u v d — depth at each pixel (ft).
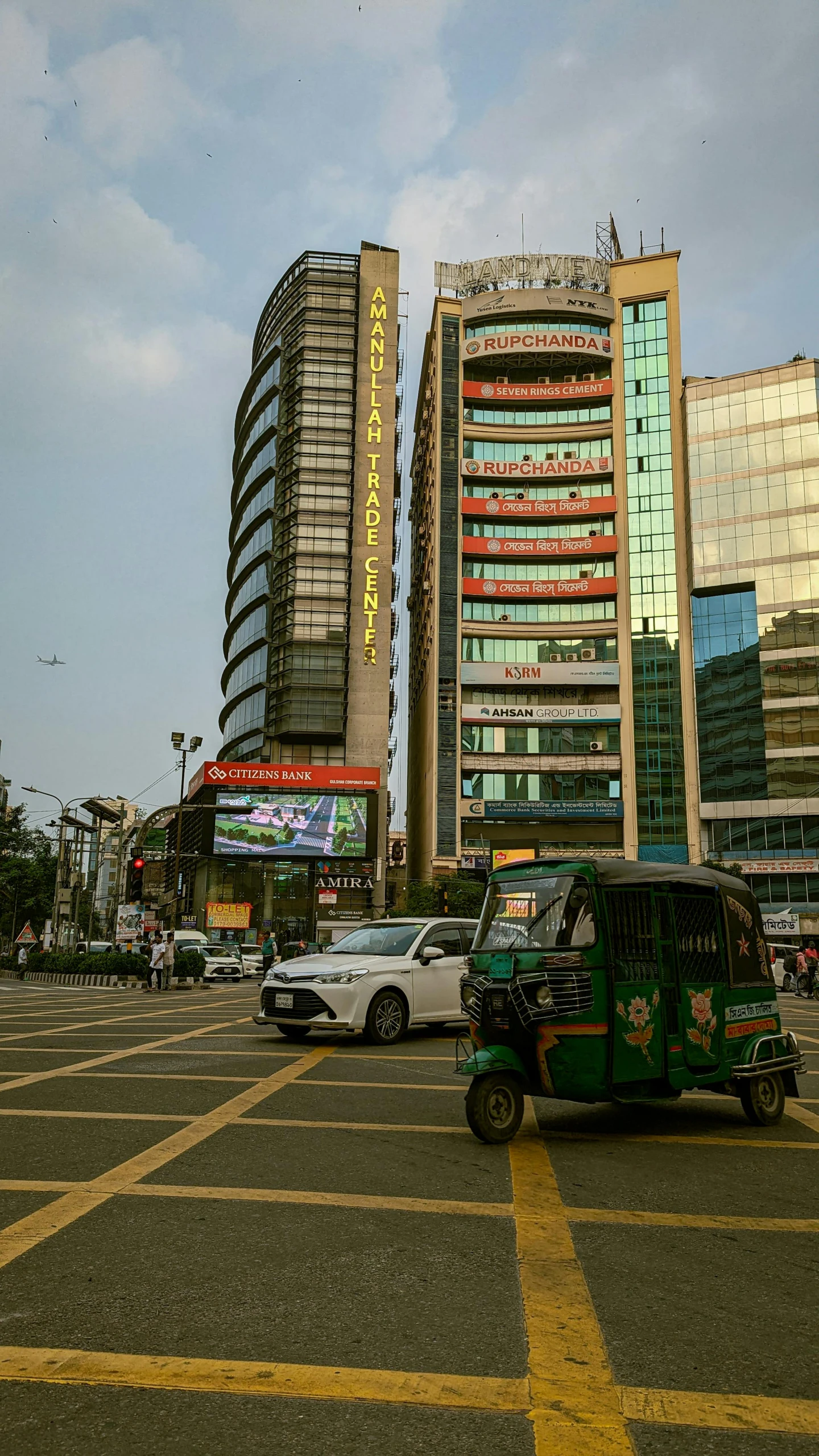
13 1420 9.36
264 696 236.43
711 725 209.05
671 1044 24.08
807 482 210.79
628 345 234.79
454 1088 29.30
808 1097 30.27
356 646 231.30
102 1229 15.23
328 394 242.99
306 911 209.05
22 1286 12.79
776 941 174.09
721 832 204.54
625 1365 10.79
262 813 205.16
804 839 197.36
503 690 220.84
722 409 220.43
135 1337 11.28
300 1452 8.89
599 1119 26.00
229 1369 10.48
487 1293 12.87
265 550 250.16
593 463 228.22
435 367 237.86
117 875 199.00
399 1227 15.65
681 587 218.38
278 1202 16.89
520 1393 10.07
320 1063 34.06
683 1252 14.75
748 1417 9.64
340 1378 10.31
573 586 221.66
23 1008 59.36
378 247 252.62
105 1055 35.29
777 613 208.44
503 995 23.39
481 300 238.89
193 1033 43.47
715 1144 22.91
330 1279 13.25
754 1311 12.44
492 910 25.52
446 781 211.61
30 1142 21.08
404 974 40.96
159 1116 23.94
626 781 209.77
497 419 235.81
